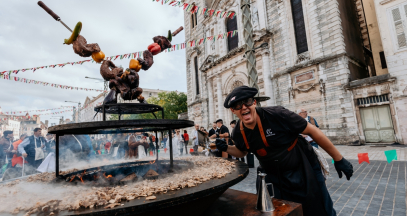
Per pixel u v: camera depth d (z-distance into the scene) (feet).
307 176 5.18
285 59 42.19
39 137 17.11
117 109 6.57
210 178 4.67
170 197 3.45
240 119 5.43
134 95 6.42
